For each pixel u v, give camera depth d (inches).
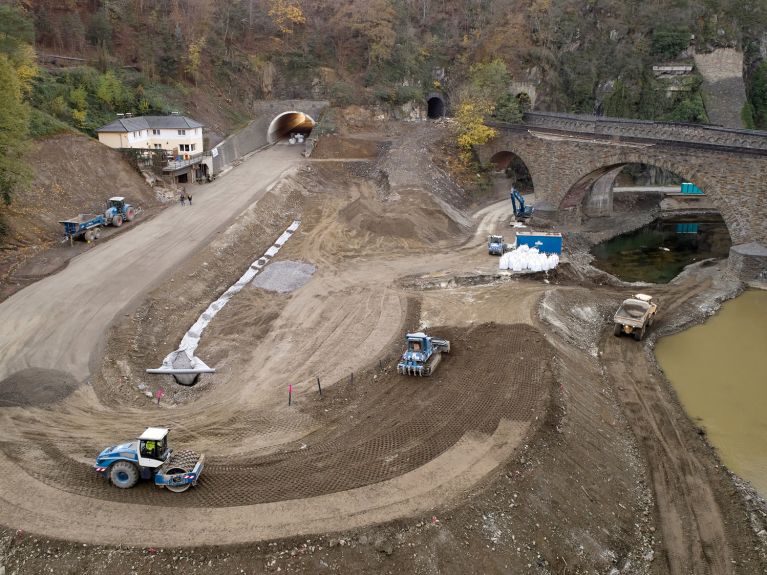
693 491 983.6
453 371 1210.0
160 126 2433.6
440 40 3843.5
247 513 786.2
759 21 3686.0
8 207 1711.4
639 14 3683.6
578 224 2630.4
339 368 1255.5
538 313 1514.5
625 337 1544.0
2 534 741.3
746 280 1937.7
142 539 737.6
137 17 3088.1
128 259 1659.7
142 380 1186.0
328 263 1915.6
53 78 2349.9
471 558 751.1
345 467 892.0
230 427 1032.8
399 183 2534.5
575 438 1008.2
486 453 921.5
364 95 3398.1
